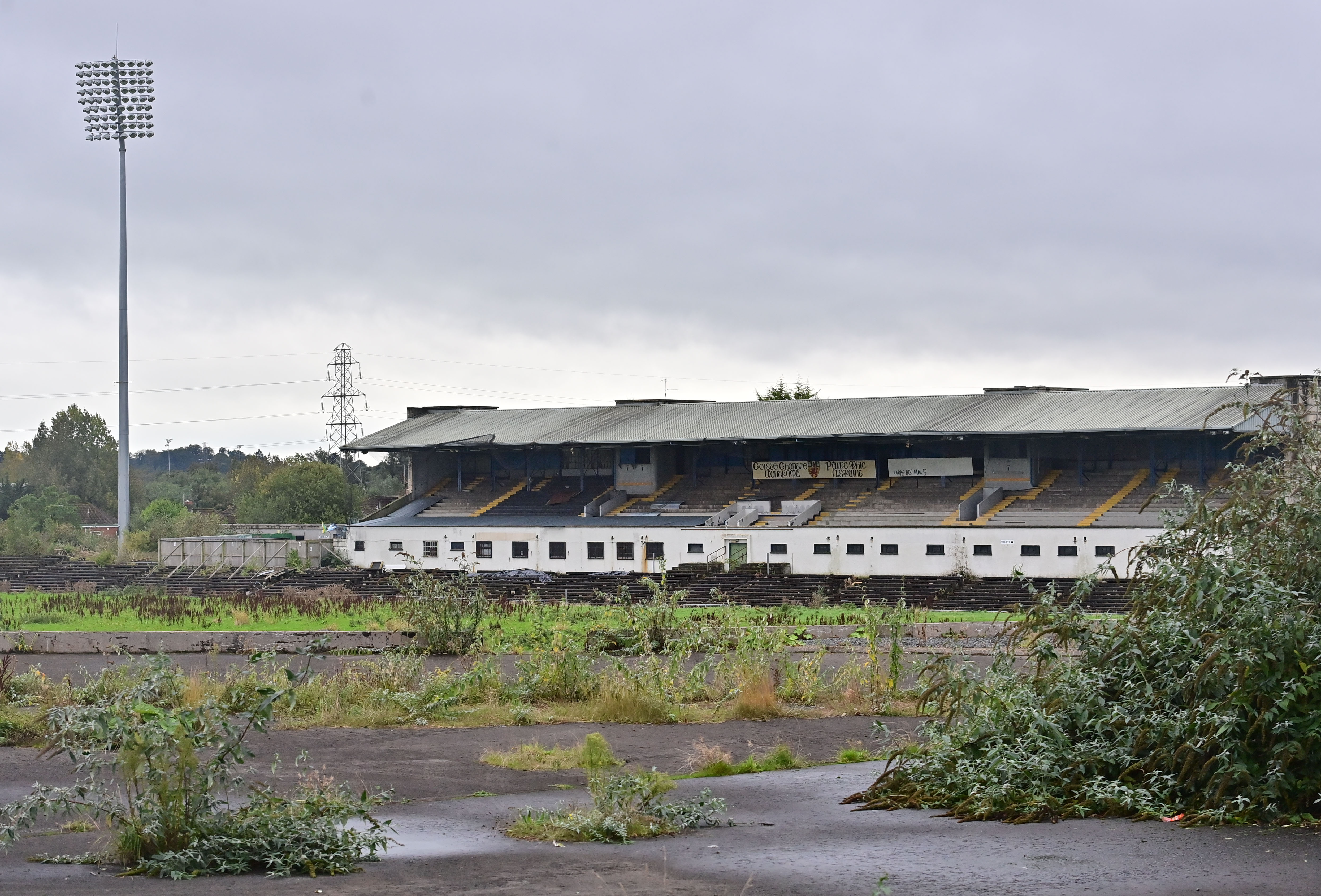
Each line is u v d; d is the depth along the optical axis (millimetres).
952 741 16969
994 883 11945
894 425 76875
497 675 28719
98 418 178875
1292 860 12438
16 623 50625
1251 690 14828
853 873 12531
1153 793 14898
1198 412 67812
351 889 12062
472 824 15797
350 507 131250
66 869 12922
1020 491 75875
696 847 14055
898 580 63469
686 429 83500
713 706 27031
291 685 17344
